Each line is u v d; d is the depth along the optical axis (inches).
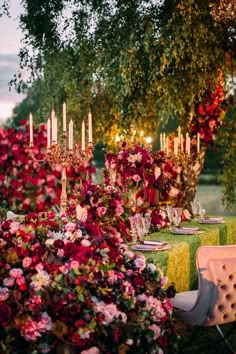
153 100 321.4
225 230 278.4
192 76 305.6
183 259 208.1
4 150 421.1
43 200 424.5
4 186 424.8
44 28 329.1
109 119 350.0
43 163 423.2
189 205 309.6
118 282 138.6
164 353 147.5
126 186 235.1
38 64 337.7
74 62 331.3
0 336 132.6
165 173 270.4
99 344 132.6
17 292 132.3
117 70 308.7
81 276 132.8
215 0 292.0
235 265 164.4
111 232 152.2
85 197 202.1
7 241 142.3
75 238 142.0
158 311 142.4
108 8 319.3
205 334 210.8
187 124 322.7
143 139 317.1
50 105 348.5
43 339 132.0
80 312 131.5
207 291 163.3
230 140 339.6
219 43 309.1
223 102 326.0
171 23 296.8
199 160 327.3
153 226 240.7
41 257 136.1
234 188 348.8
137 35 304.8
